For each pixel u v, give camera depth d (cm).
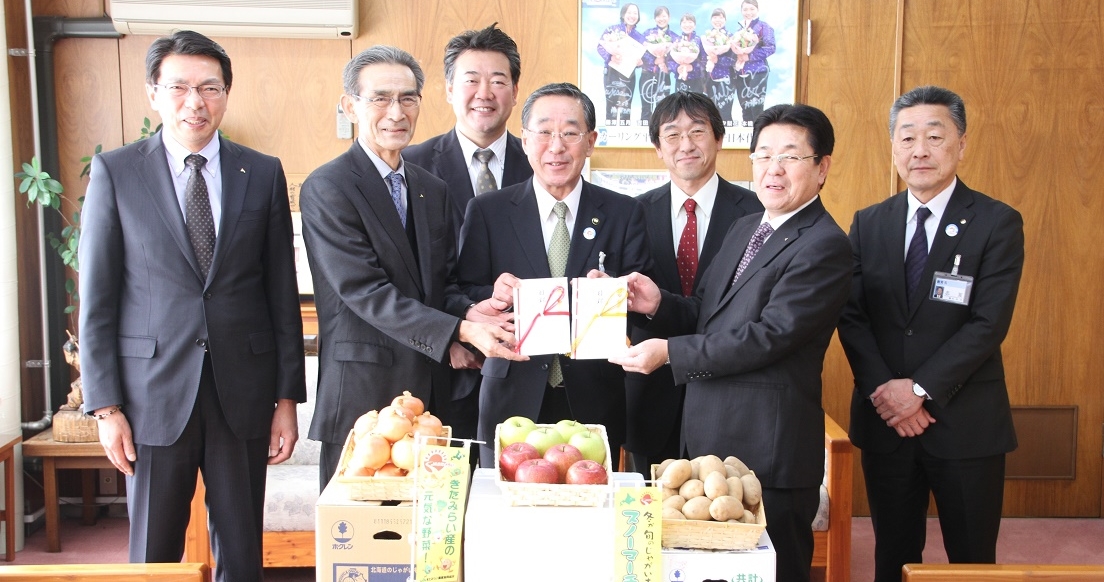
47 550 361
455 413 273
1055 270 390
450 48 292
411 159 298
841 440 308
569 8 378
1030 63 381
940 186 258
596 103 380
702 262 290
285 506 314
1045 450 399
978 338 245
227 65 231
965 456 249
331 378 236
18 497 364
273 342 241
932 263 255
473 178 297
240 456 232
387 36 378
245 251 231
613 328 223
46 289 378
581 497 167
